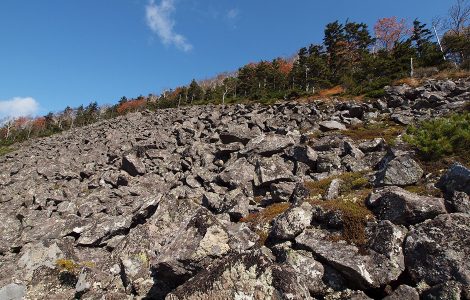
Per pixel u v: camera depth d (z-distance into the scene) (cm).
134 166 2427
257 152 1952
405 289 708
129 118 6091
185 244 896
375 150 1733
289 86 7144
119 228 1503
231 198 1430
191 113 5194
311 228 977
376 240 831
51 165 2975
